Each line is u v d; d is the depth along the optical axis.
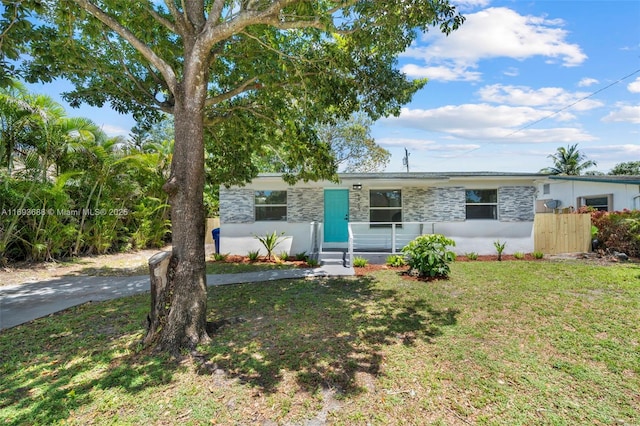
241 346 4.41
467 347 4.37
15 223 9.60
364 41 5.34
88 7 4.82
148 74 7.41
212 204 18.55
